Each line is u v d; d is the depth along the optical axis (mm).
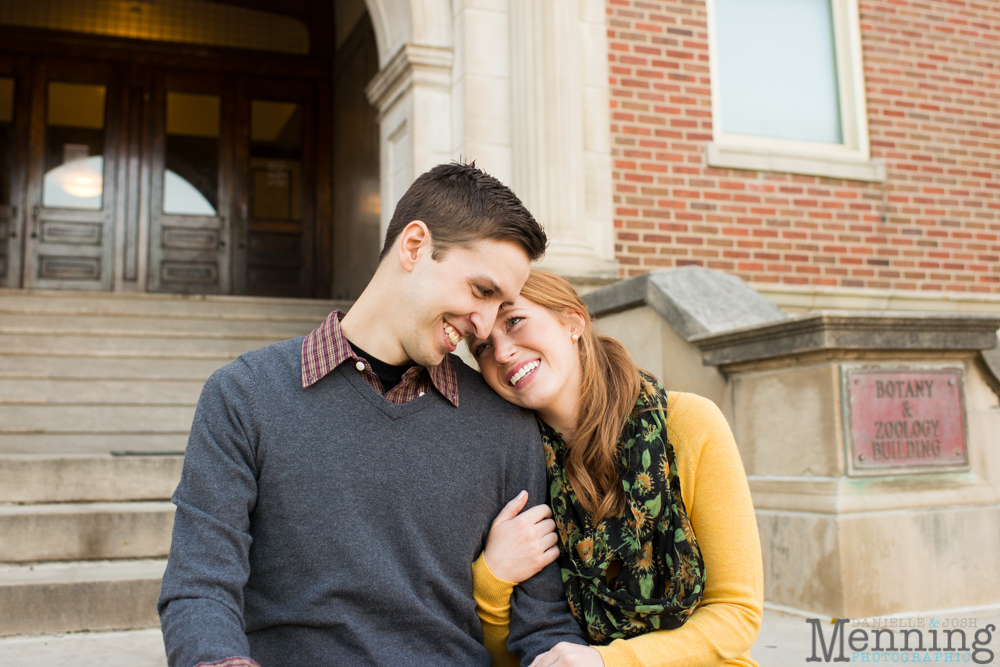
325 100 7727
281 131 7648
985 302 5320
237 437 1162
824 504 2520
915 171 5395
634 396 1330
